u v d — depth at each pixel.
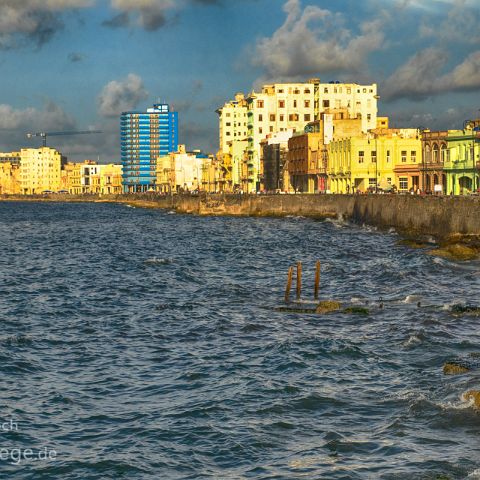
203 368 41.62
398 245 105.50
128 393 37.56
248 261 93.00
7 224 198.00
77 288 71.94
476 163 138.75
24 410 35.16
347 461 29.28
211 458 29.92
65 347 46.94
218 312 57.50
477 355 42.84
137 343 47.81
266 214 193.50
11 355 44.53
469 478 27.56
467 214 103.50
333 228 145.75
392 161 175.88
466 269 78.94
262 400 36.00
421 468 28.44
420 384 37.69
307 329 50.91
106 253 108.12
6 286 73.69
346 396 36.41
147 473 28.75
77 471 28.97
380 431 31.98
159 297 65.75
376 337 48.09
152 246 118.56
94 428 33.00
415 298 61.03
